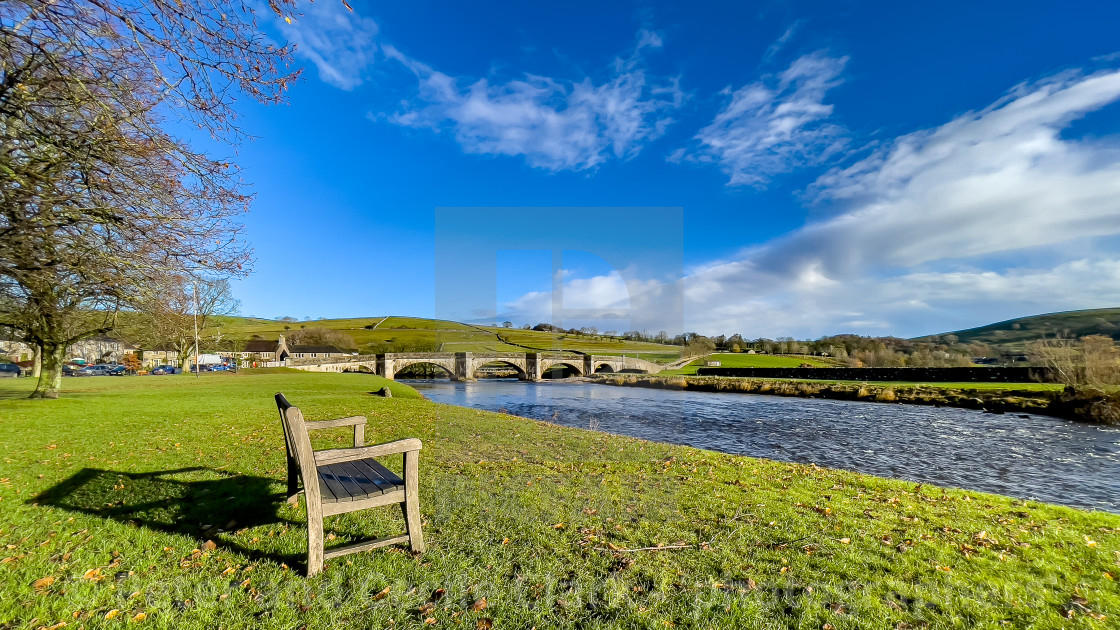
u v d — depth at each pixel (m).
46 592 3.30
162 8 4.33
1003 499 6.00
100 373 45.72
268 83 5.05
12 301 10.62
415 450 3.90
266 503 5.08
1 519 4.64
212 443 8.64
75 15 4.74
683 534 4.42
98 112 5.71
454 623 3.01
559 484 5.77
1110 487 13.26
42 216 6.61
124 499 5.26
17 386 25.27
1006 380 34.69
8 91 5.49
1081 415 24.81
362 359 52.44
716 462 7.34
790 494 5.84
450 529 4.37
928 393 32.41
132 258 7.52
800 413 27.55
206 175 6.86
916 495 6.04
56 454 7.72
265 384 26.55
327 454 3.56
